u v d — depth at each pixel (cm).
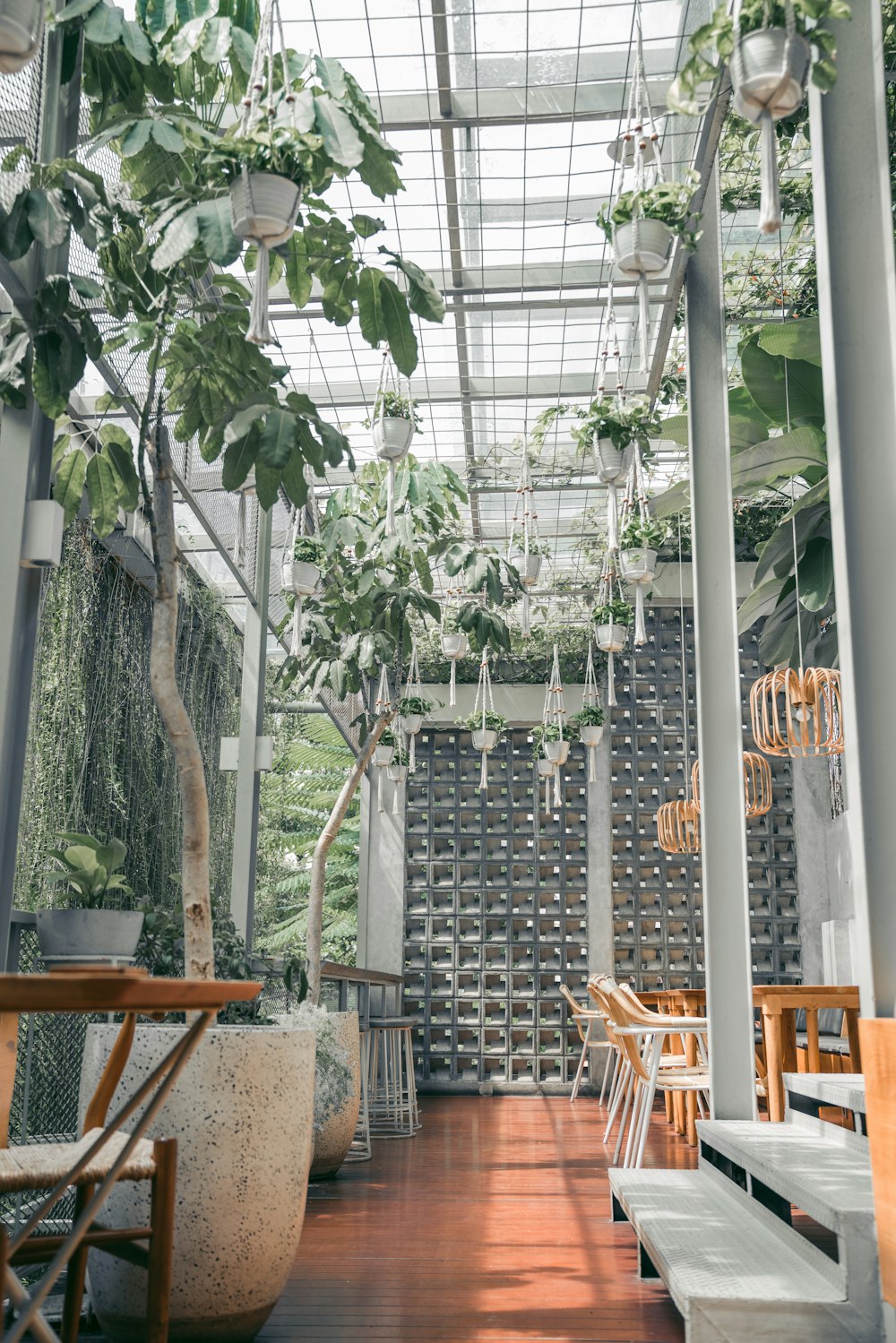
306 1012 493
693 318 431
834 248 237
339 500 515
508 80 450
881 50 241
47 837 420
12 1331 132
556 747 897
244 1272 241
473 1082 975
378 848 1022
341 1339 247
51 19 259
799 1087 332
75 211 257
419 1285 296
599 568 904
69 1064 411
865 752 219
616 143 461
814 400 610
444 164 484
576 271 541
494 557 540
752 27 180
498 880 1008
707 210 430
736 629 409
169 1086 150
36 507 281
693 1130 600
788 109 183
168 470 300
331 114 235
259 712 588
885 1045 192
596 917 984
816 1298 203
